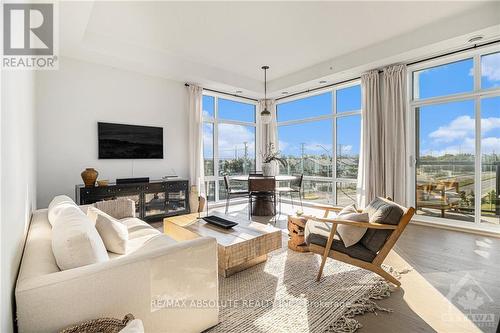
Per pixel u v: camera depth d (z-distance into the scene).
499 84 3.52
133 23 3.37
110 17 3.22
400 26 3.54
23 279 1.11
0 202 0.84
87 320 1.17
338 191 5.48
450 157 3.94
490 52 3.58
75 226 1.41
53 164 3.77
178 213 4.63
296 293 2.08
